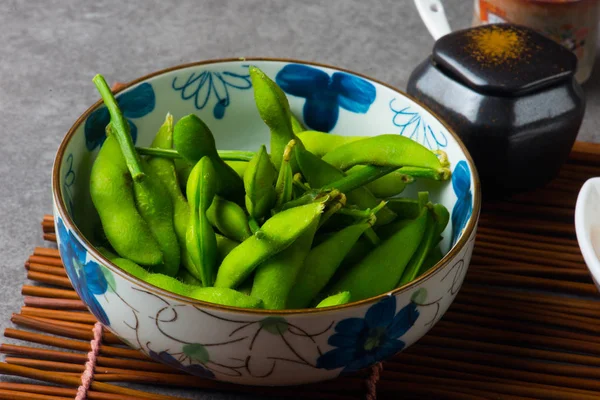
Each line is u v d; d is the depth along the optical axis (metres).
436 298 0.40
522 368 0.45
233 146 0.51
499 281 0.49
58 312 0.47
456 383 0.45
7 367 0.44
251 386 0.44
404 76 0.65
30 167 0.55
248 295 0.41
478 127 0.50
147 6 0.71
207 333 0.38
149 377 0.44
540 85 0.50
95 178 0.44
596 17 0.60
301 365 0.39
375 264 0.43
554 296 0.49
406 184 0.46
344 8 0.72
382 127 0.49
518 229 0.52
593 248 0.43
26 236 0.51
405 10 0.72
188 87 0.49
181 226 0.44
